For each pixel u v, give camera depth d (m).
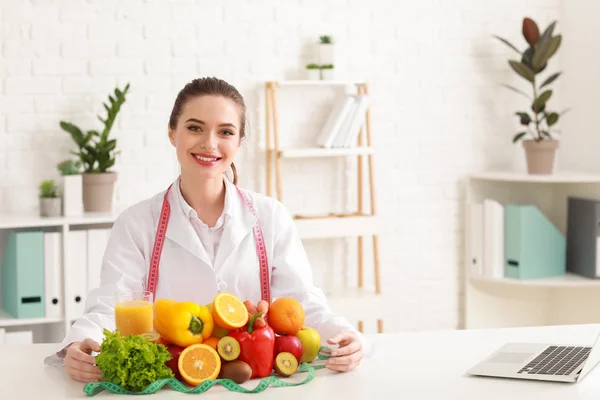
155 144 4.47
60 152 4.32
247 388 1.97
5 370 2.13
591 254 4.61
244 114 2.36
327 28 4.72
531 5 5.05
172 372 1.97
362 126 4.73
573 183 4.95
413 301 4.97
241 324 2.01
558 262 4.74
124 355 1.91
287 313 2.08
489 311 5.04
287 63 4.66
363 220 4.61
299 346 2.07
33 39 4.26
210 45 4.53
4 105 4.23
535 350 2.24
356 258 4.86
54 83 4.30
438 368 2.12
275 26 4.63
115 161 4.37
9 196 4.26
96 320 2.21
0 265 4.29
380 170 4.87
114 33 4.38
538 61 4.70
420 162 4.93
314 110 4.72
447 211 5.00
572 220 4.76
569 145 5.08
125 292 2.33
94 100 4.37
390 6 4.82
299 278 2.42
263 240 2.45
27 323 3.97
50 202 4.03
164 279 2.39
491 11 4.99
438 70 4.92
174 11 4.46
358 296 4.59
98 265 4.06
